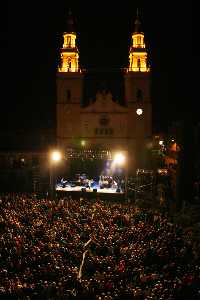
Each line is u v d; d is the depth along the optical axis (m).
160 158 75.31
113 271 28.91
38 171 74.88
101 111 87.81
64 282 26.83
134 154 87.25
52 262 30.53
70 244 34.69
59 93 88.19
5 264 30.72
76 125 88.00
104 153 73.88
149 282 26.97
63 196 63.66
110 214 44.72
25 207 47.50
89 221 41.84
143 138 87.75
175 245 34.38
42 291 25.31
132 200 60.62
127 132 87.81
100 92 88.12
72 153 74.00
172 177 61.25
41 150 83.69
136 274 28.48
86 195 63.72
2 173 76.50
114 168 81.00
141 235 36.84
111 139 87.81
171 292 24.88
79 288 26.19
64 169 79.44
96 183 75.88
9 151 82.31
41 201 50.78
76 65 89.00
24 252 32.72
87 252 32.62
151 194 59.66
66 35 89.50
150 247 32.78
